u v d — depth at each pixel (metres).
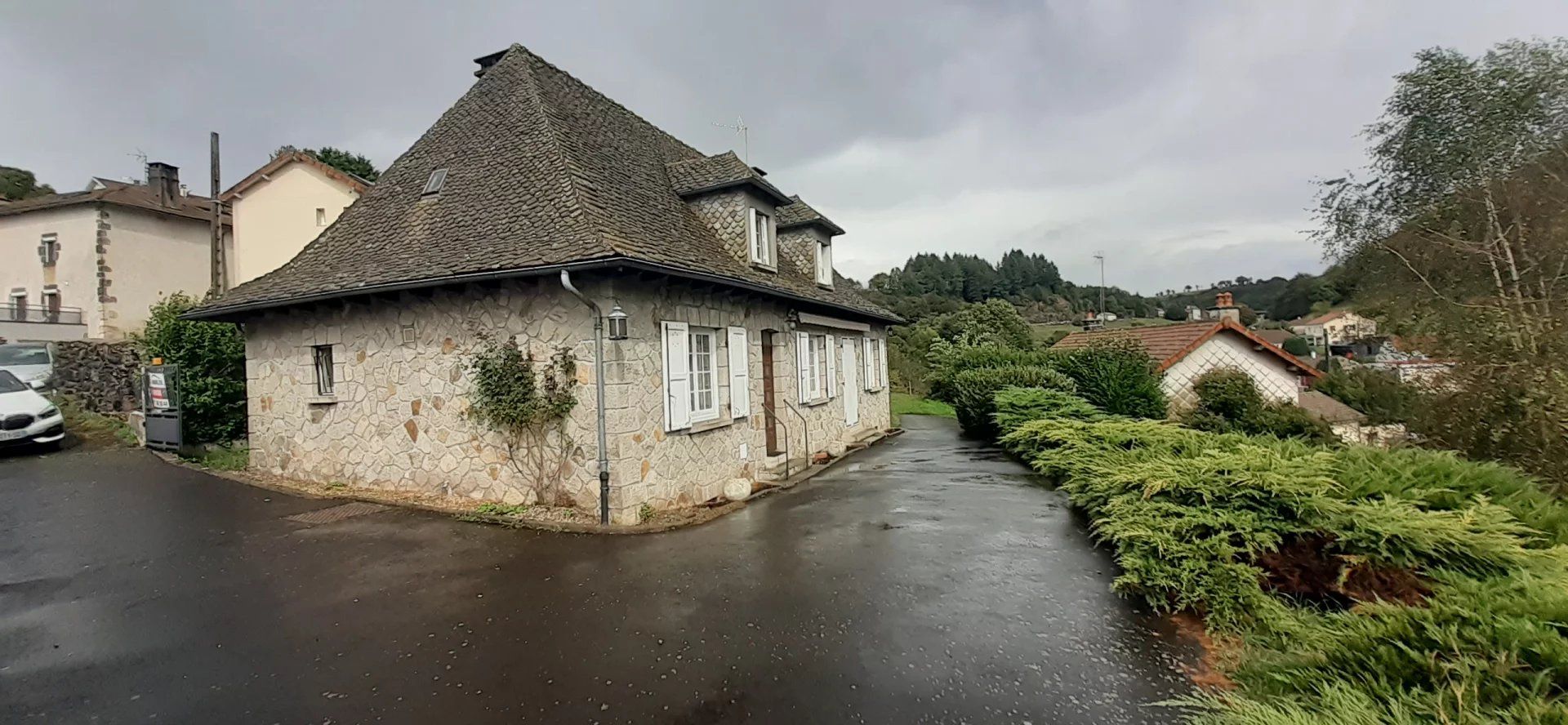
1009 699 3.38
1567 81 9.41
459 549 5.98
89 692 3.51
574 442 7.11
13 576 5.34
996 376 15.17
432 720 3.22
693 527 6.84
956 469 10.60
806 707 3.30
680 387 7.84
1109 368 14.53
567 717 3.23
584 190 7.86
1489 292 9.16
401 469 8.20
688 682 3.57
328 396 8.84
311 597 4.86
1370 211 12.09
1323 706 2.85
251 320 9.57
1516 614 3.11
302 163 24.14
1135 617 4.45
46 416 11.05
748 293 9.04
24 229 23.33
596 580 5.17
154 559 5.72
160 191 24.81
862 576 5.26
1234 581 4.29
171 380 11.05
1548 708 2.46
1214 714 3.14
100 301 22.20
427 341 7.96
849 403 14.16
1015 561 5.64
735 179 9.79
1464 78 10.55
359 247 8.95
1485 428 7.84
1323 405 16.69
